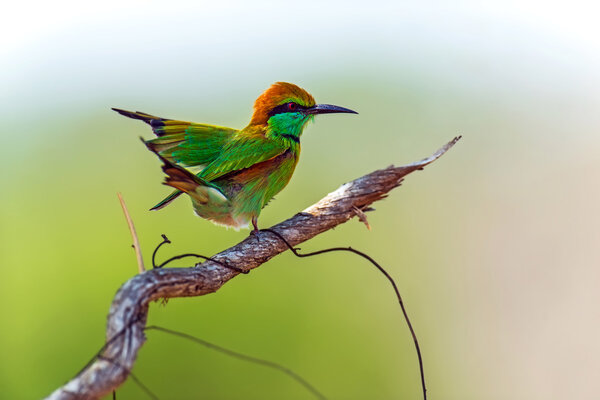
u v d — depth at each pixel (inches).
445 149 255.9
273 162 318.7
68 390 174.2
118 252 544.4
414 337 221.1
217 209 297.6
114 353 182.5
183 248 542.3
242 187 308.5
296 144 335.6
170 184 265.6
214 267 238.5
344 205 254.7
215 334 493.7
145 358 472.7
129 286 195.6
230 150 310.2
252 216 314.8
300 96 334.6
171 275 206.4
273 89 334.3
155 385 469.4
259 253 247.3
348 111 340.5
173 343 481.4
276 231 250.7
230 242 548.4
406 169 255.6
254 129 323.6
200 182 271.1
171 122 307.4
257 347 504.1
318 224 256.4
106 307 517.3
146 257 539.5
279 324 518.9
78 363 494.6
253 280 523.8
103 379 177.9
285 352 509.4
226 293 509.4
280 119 328.8
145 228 557.6
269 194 329.7
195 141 310.3
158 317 484.1
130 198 585.3
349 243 581.0
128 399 464.1
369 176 260.8
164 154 306.5
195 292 218.2
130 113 298.0
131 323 188.5
